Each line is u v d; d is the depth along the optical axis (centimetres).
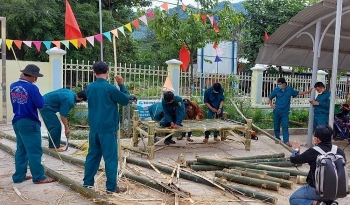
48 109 696
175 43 1169
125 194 478
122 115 955
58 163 637
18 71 1062
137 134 772
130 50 1898
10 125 1015
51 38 1521
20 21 1461
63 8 1623
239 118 1081
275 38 943
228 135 898
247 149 796
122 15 1850
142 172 581
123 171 558
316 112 884
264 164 636
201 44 1188
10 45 848
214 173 597
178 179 536
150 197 471
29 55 1548
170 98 700
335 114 951
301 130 1104
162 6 850
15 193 480
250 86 1262
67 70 1092
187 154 740
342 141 982
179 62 1107
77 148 739
